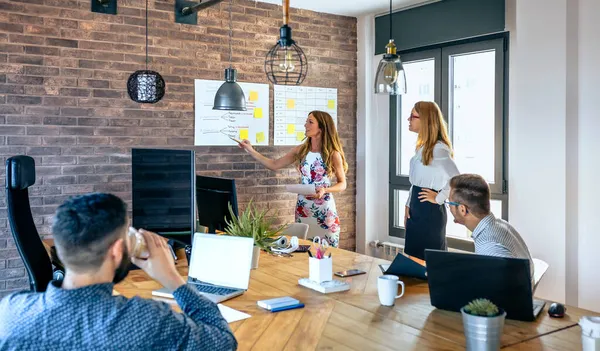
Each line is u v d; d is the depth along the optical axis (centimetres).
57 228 126
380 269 283
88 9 423
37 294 127
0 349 121
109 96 434
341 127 566
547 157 386
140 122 449
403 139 556
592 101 371
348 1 508
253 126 506
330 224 444
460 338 181
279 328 193
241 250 242
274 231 300
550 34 381
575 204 381
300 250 330
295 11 530
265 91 512
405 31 527
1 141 396
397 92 331
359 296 233
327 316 206
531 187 396
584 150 376
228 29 491
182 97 468
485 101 474
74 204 128
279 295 236
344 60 566
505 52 451
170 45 461
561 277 380
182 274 272
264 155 515
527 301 193
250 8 502
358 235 580
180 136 468
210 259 249
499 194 460
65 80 417
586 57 373
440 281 207
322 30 549
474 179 230
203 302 144
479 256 197
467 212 230
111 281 132
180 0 463
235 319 203
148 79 409
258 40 508
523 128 399
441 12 491
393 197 562
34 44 405
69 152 421
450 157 376
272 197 519
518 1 399
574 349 172
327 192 438
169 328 126
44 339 120
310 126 440
